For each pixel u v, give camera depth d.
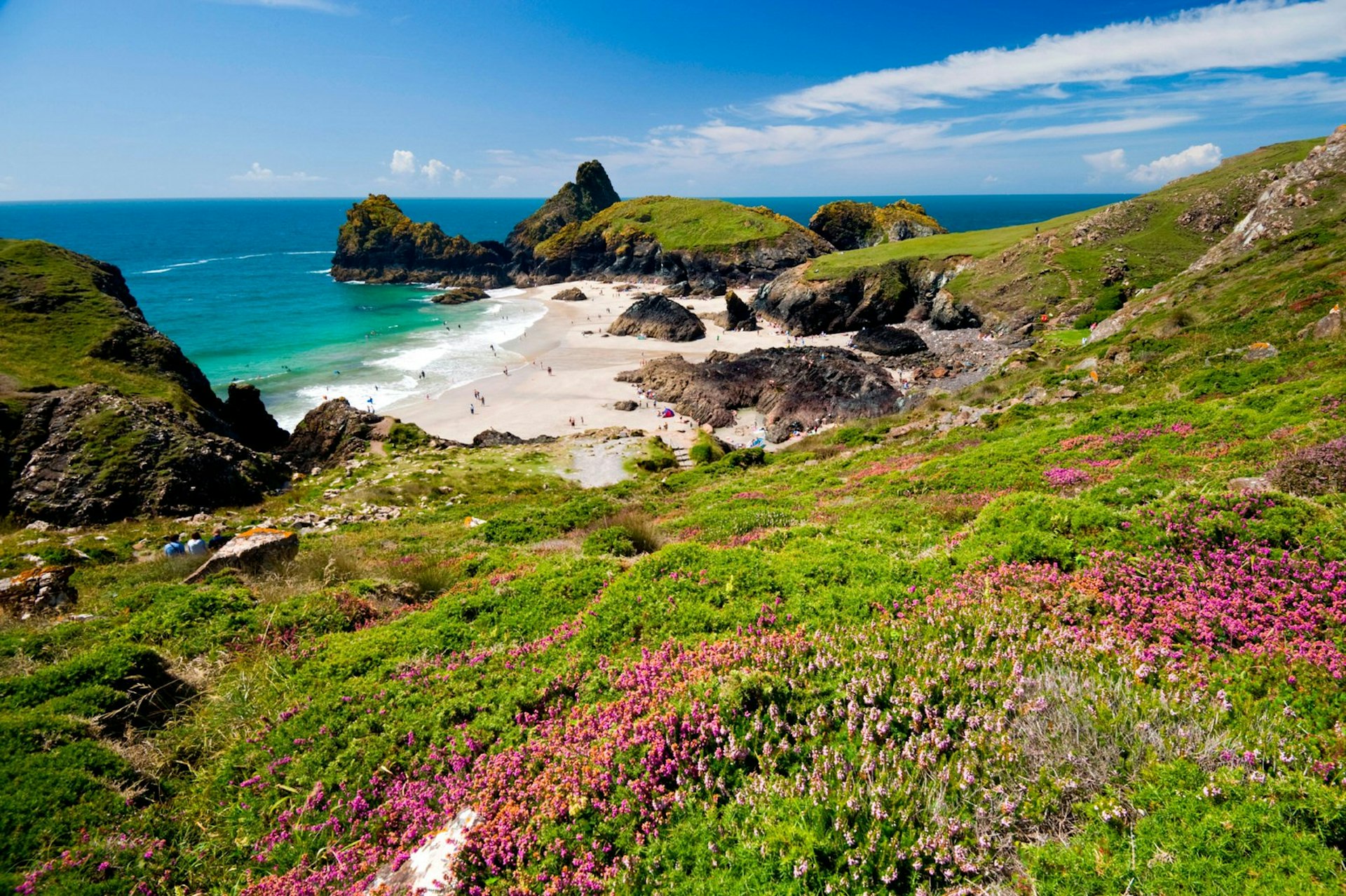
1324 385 17.08
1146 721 5.29
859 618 8.29
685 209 166.88
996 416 29.64
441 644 9.48
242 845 6.19
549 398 69.06
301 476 42.97
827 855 4.69
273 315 112.38
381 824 6.20
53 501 30.94
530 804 5.73
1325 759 4.88
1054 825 4.79
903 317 98.06
